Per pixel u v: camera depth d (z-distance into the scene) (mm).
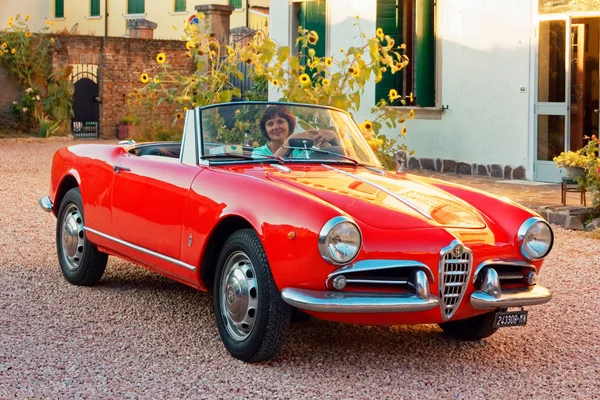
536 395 4242
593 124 12352
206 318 5500
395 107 14469
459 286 4434
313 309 4156
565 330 5484
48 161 16797
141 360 4590
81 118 25047
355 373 4477
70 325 5266
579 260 7711
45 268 6934
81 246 6328
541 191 11367
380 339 5180
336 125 5684
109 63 24594
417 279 4266
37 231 8594
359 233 4195
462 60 13641
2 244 7883
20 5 37094
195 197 4898
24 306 5707
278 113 5492
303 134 5500
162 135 16078
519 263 4621
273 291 4371
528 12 12656
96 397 4000
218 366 4512
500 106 13133
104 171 5918
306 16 15953
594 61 12266
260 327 4406
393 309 4207
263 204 4438
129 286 6379
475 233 4555
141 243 5453
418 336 5293
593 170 9461
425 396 4164
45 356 4617
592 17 12117
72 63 24234
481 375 4539
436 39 14000
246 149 5301
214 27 23406
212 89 10273
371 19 14844
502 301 4469
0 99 23469
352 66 9977
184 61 25328
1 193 11500
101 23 36531
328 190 4648
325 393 4141
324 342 5051
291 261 4250
